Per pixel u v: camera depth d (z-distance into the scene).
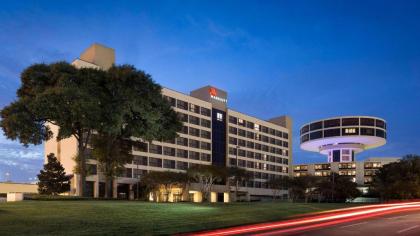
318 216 36.31
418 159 81.06
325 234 22.09
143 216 27.67
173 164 111.31
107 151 48.66
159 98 47.62
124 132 48.94
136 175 100.19
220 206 41.31
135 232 20.92
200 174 87.81
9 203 32.28
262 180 145.38
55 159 73.38
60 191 72.12
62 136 44.47
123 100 44.19
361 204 56.12
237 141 136.62
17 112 41.31
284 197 153.62
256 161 143.88
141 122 47.09
